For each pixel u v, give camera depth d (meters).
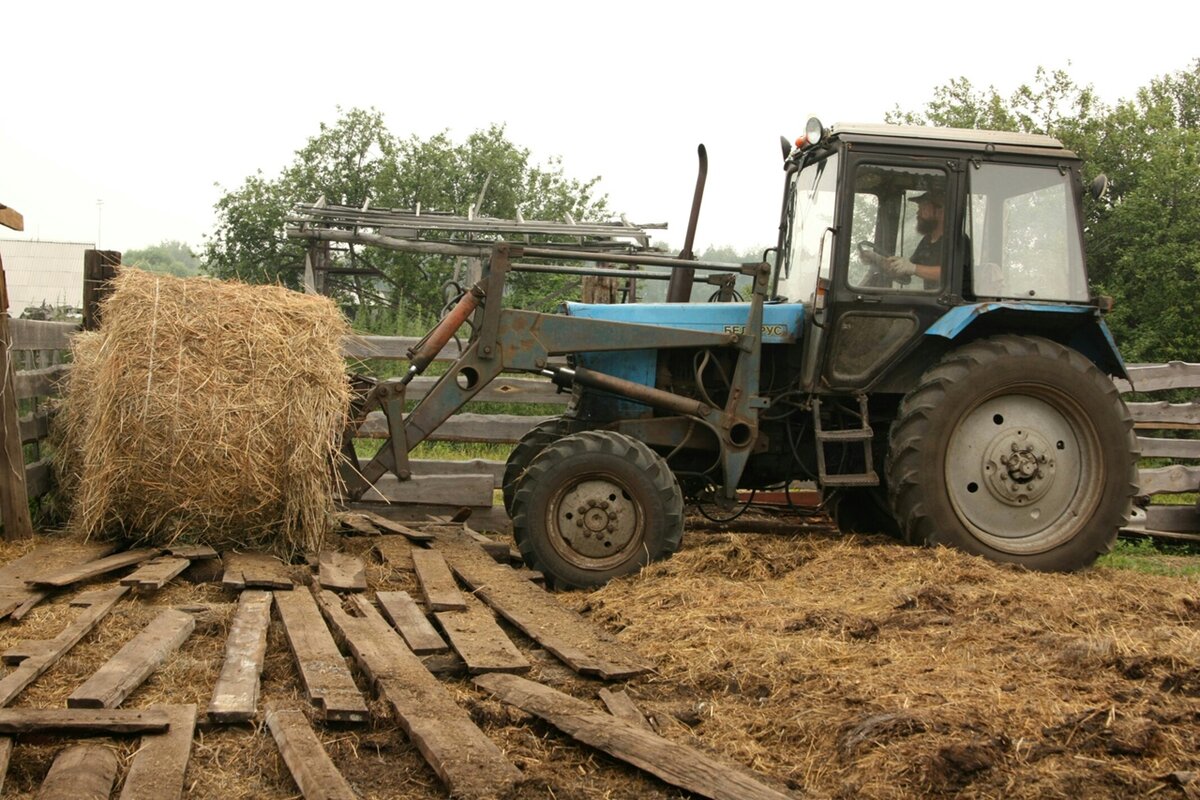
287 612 4.59
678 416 6.46
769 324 6.45
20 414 6.98
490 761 3.05
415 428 6.29
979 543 6.04
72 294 36.91
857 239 6.21
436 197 19.19
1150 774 3.04
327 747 3.26
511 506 6.38
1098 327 6.24
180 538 5.80
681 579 5.54
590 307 6.55
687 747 3.20
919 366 6.28
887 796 2.97
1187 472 8.41
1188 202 14.19
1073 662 3.95
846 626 4.47
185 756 3.03
